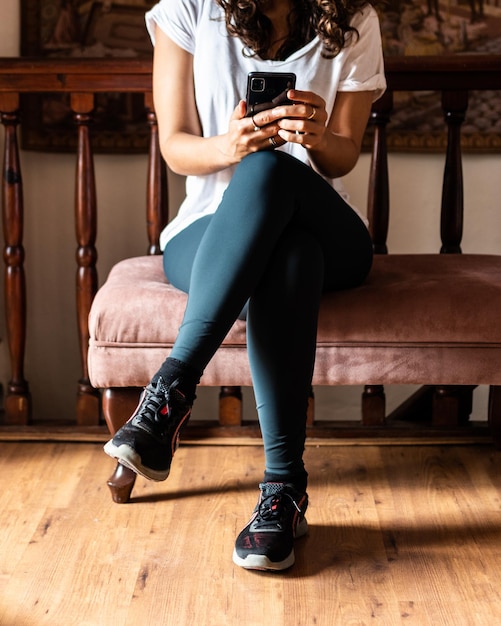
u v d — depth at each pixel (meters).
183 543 1.61
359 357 1.69
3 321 2.67
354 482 1.90
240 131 1.49
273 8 1.70
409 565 1.53
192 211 1.76
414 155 2.67
